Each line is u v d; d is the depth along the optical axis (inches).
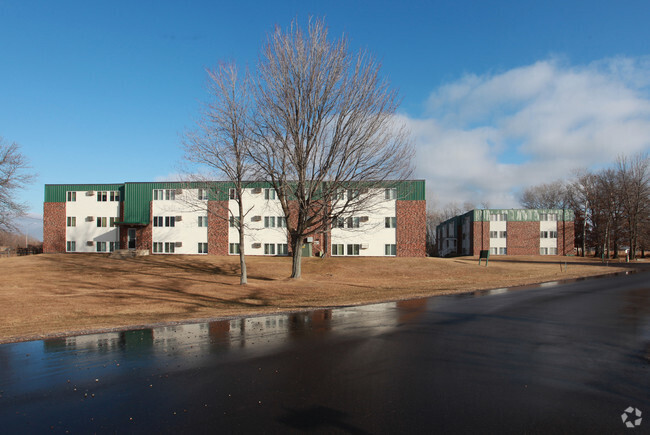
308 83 863.1
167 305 664.4
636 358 289.4
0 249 2664.9
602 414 193.3
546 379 244.8
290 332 390.9
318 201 935.0
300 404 207.0
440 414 193.3
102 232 1908.2
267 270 1334.9
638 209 2349.9
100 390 231.1
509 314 484.7
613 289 773.9
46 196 1941.4
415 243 1756.9
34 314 569.3
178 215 1831.9
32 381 248.7
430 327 407.2
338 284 962.1
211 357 300.0
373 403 207.6
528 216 2716.5
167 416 193.9
